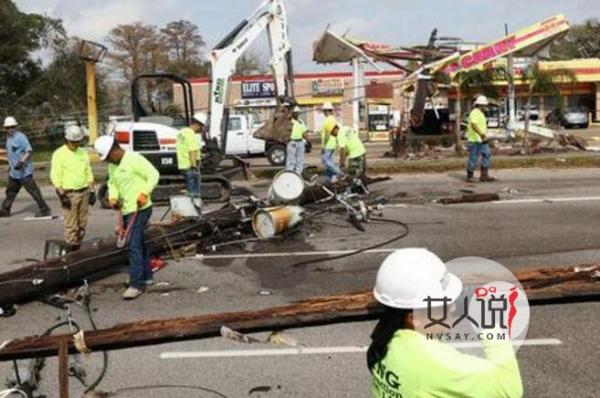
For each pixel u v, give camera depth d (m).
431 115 32.16
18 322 7.41
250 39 17.94
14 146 13.91
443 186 16.64
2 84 50.34
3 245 11.40
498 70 31.62
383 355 2.61
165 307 7.70
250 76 54.22
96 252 8.46
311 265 9.34
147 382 5.54
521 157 22.36
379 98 47.53
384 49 27.72
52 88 50.38
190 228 10.09
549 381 5.32
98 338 3.76
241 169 18.17
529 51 29.09
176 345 6.32
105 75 61.31
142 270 8.22
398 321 2.62
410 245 10.28
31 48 50.81
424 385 2.46
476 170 19.81
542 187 15.92
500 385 2.46
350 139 15.43
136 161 8.16
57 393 5.28
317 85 56.62
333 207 12.45
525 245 10.03
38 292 8.07
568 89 55.16
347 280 8.57
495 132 30.69
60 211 14.88
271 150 27.28
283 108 18.20
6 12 48.38
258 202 11.14
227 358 6.02
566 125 50.19
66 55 51.84
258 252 10.16
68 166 10.25
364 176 15.03
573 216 12.12
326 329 6.61
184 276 8.96
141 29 74.81
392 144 27.83
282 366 5.80
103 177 21.31
